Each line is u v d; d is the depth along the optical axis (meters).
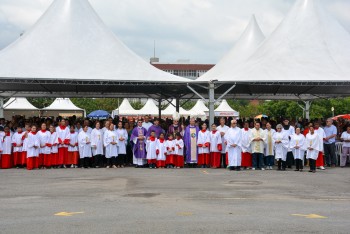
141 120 20.06
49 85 25.33
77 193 12.03
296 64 21.88
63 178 15.44
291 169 19.17
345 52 22.72
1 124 20.23
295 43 22.92
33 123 19.44
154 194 11.88
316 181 14.83
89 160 19.80
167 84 21.34
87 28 22.62
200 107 48.88
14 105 43.28
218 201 10.77
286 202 10.70
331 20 24.03
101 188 12.98
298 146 18.28
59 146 19.42
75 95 29.92
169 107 47.25
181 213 9.09
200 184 13.96
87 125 19.70
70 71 20.62
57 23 22.56
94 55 21.67
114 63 21.50
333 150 20.41
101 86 25.83
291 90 27.83
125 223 8.05
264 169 19.00
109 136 19.59
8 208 9.75
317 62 22.03
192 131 20.11
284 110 66.44
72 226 7.80
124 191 12.41
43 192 12.21
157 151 19.67
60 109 45.28
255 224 7.97
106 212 9.21
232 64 31.67
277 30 24.16
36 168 19.05
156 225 7.86
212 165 19.95
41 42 21.75
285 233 7.28
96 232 7.34
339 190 12.83
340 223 8.14
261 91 28.48
